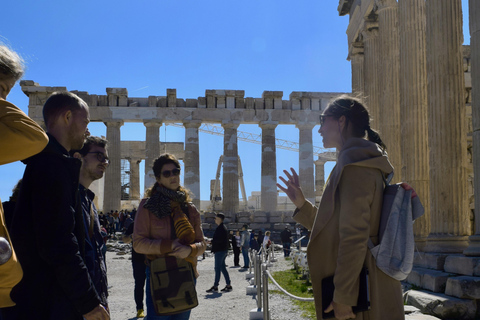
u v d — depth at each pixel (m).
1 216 2.46
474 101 9.58
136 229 4.79
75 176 3.22
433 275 9.43
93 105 46.31
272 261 24.11
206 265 23.59
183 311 4.60
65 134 3.47
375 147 3.43
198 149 47.00
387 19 17.42
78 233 3.27
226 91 47.59
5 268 2.37
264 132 47.84
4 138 2.40
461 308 8.21
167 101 47.28
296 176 4.24
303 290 12.73
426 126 14.05
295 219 4.23
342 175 3.36
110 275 19.55
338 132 3.79
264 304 7.23
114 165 45.72
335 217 3.40
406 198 3.42
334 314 3.25
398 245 3.28
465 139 11.48
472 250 9.24
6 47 2.70
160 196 4.86
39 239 2.92
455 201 11.09
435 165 11.43
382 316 3.25
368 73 20.31
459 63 11.56
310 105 48.25
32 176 3.02
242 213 45.66
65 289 2.94
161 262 4.62
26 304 2.92
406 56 14.47
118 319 9.74
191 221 5.02
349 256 3.15
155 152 46.50
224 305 11.22
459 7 11.77
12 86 2.71
